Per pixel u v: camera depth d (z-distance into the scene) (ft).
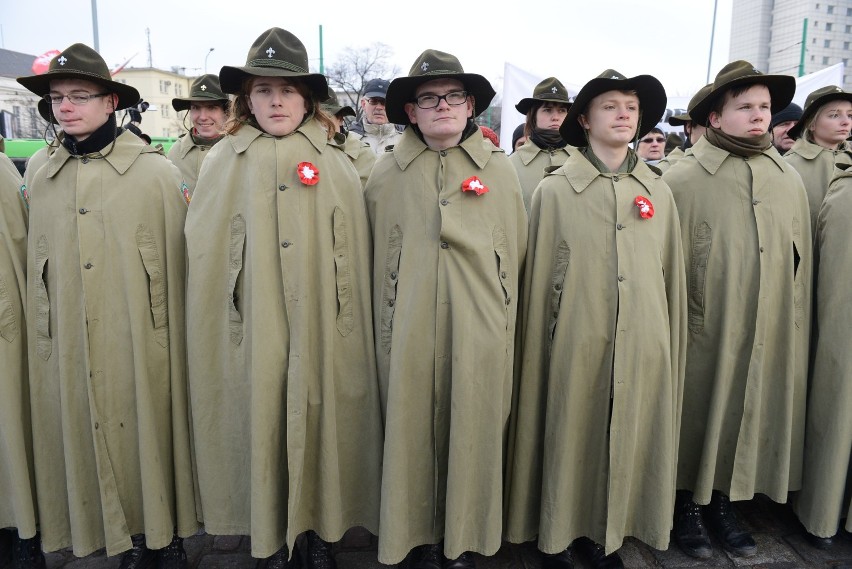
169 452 7.86
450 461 7.34
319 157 7.43
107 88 7.42
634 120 7.73
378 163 7.97
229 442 7.64
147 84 126.21
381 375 7.68
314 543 8.06
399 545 7.45
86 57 7.22
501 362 7.39
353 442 7.87
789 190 8.46
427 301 7.37
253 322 7.15
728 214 8.38
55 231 7.41
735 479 8.60
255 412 7.16
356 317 7.68
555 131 13.24
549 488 7.83
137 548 8.10
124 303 7.43
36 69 22.76
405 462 7.43
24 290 7.71
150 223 7.54
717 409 8.44
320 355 7.44
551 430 7.83
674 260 8.07
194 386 7.55
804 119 10.85
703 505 9.36
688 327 8.71
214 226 7.33
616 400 7.55
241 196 7.32
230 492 7.73
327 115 7.79
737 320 8.39
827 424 8.52
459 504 7.38
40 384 7.63
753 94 8.18
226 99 13.88
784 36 170.81
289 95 7.28
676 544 8.83
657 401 7.73
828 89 10.55
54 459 7.73
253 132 7.39
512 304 7.67
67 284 7.36
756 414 8.45
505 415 7.73
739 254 8.32
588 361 7.70
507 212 7.63
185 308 7.77
